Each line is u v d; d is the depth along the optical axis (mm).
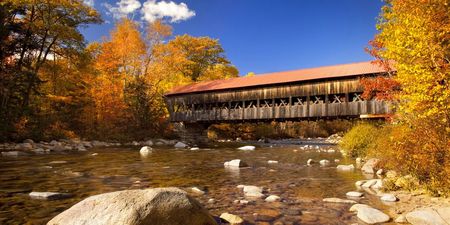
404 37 7945
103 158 14828
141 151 18734
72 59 28406
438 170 6086
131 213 3688
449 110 6727
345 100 23828
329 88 24625
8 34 23125
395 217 4883
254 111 28812
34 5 24312
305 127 49094
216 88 31031
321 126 49312
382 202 5852
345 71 24500
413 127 7352
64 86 29062
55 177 9039
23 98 23734
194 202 4234
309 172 10203
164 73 36531
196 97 32719
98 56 33031
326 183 8117
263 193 6934
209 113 31766
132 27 36062
